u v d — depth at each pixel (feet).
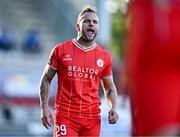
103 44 168.55
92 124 53.72
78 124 53.42
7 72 173.88
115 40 169.58
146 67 35.22
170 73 34.94
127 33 36.63
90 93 53.57
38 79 172.04
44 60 183.52
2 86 168.55
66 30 196.44
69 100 53.47
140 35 35.63
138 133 35.17
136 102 35.17
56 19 200.64
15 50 187.93
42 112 54.80
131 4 36.42
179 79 34.83
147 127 34.83
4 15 201.87
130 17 36.45
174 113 34.58
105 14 174.91
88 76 53.57
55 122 53.93
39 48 189.98
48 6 204.95
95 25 53.67
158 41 35.29
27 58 184.03
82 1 199.00
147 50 35.35
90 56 53.83
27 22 200.95
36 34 191.01
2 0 204.85
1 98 163.94
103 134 113.80
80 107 53.36
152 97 34.83
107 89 55.67
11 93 166.40
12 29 195.11
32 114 160.86
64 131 53.21
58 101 53.93
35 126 144.36
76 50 53.78
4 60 179.83
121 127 113.39
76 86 53.42
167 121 34.60
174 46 35.06
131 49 35.83
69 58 53.57
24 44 189.88
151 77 34.99
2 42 185.78
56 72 54.80
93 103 53.67
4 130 151.53
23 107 162.91
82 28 53.57
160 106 34.71
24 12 203.92
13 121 157.28
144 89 35.04
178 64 34.96
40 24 199.93
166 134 34.63
